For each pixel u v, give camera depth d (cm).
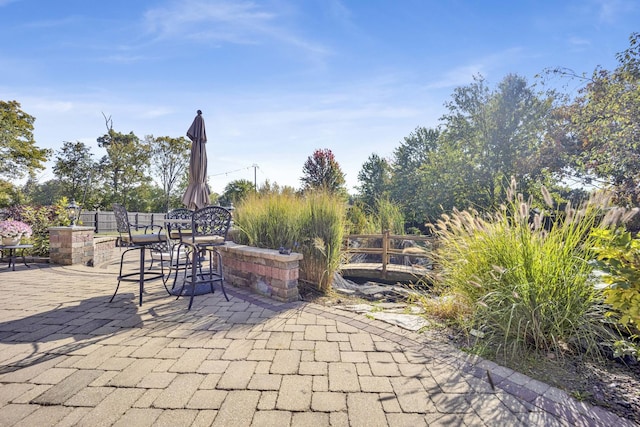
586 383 190
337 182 1246
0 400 163
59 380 183
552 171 787
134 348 229
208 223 390
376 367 206
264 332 264
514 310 242
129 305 336
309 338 252
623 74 609
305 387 181
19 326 271
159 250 411
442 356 224
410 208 1127
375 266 623
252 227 466
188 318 297
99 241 667
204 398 168
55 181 2598
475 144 991
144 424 146
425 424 151
